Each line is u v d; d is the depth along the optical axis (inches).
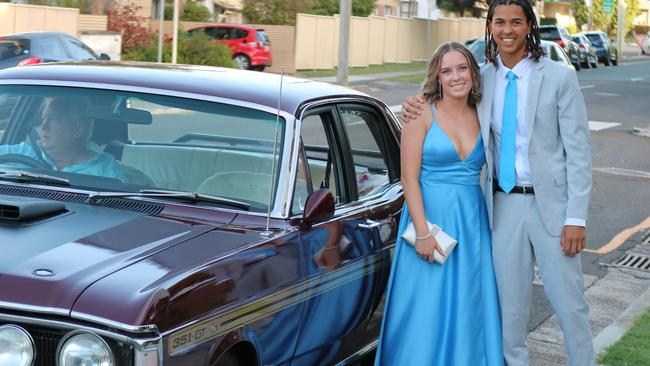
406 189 207.2
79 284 144.1
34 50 738.8
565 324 212.4
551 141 206.5
